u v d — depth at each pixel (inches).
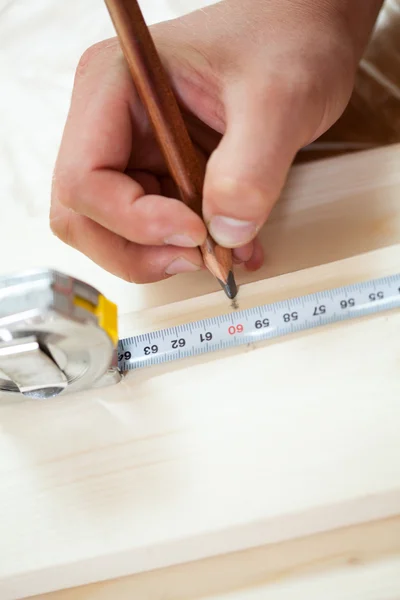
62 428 14.1
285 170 14.0
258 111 14.0
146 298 15.8
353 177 15.9
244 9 15.3
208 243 14.4
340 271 14.7
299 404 13.6
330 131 19.0
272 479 13.3
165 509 13.4
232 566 14.6
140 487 13.6
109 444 13.9
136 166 16.5
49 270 12.8
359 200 15.8
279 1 15.3
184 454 13.6
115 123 14.9
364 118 19.0
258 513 13.1
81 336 13.1
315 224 15.7
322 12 15.3
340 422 13.4
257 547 14.6
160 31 15.3
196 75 14.8
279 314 14.3
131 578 14.8
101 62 15.4
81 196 14.8
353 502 13.1
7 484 13.9
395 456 13.1
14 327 12.7
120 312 15.8
